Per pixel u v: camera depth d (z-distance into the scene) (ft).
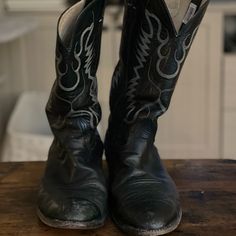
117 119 3.05
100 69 6.97
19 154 5.56
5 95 6.98
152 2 2.60
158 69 2.78
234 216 2.89
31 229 2.76
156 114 2.95
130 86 2.91
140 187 2.80
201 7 2.64
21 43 6.96
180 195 3.13
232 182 3.31
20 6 6.84
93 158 2.97
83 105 2.88
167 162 3.63
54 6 6.80
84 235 2.69
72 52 2.64
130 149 2.94
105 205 2.75
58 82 2.77
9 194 3.18
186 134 7.36
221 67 7.01
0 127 6.79
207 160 3.67
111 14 6.71
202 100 7.17
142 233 2.57
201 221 2.83
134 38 2.79
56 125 2.99
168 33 2.65
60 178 2.90
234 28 7.36
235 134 7.30
